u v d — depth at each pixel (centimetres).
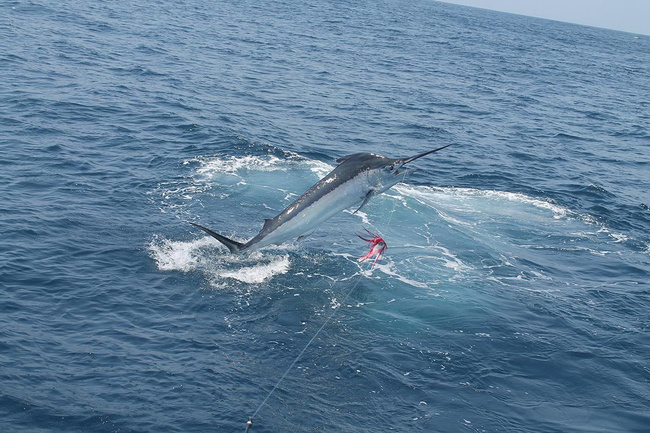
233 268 1869
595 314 1797
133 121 3228
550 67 8838
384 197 2528
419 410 1322
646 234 2484
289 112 3928
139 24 6881
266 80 4838
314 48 7112
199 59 5300
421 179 2908
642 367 1548
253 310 1662
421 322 1669
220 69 5009
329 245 2088
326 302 1731
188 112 3541
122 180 2433
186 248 1952
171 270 1819
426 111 4500
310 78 5197
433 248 2138
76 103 3391
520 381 1453
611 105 5994
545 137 4138
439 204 2575
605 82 8012
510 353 1558
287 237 1077
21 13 6216
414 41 9650
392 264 1991
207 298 1695
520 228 2414
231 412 1259
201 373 1370
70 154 2634
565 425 1314
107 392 1272
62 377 1302
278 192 2497
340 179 1030
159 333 1511
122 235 1991
